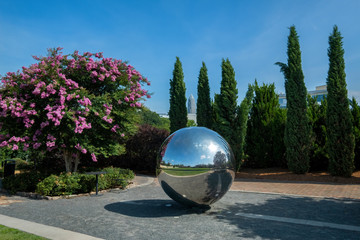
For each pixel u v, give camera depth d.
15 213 7.37
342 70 14.75
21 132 11.20
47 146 11.41
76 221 6.47
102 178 11.45
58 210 7.72
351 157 13.95
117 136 13.77
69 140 11.54
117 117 12.79
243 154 17.89
